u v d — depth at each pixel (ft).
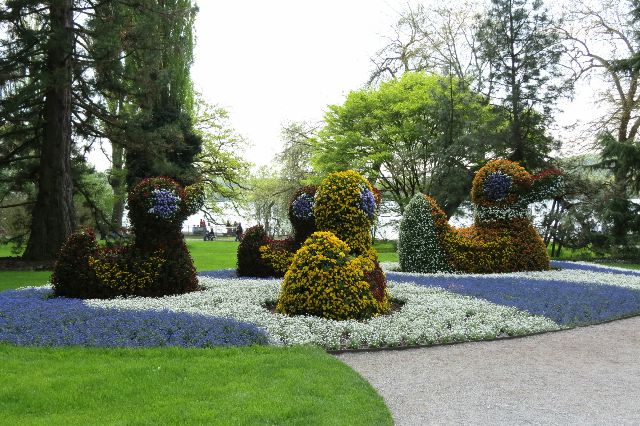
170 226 37.27
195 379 18.58
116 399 16.75
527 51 98.99
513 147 98.99
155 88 73.61
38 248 68.13
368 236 34.63
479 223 54.03
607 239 87.20
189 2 99.25
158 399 16.72
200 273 50.55
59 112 69.31
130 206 37.45
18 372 19.31
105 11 71.15
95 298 35.37
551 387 19.60
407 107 102.58
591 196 90.43
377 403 17.03
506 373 21.27
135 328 24.88
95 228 81.15
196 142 106.11
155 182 37.65
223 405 16.05
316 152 122.72
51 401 16.44
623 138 104.37
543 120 101.40
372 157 103.09
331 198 33.81
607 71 100.94
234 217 162.61
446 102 98.12
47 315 27.53
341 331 26.27
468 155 95.96
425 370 21.56
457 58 115.24
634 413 17.06
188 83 107.04
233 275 48.91
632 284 44.73
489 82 103.30
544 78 98.99
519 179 51.80
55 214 68.85
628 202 86.43
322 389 17.71
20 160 73.97
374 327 26.89
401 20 121.08
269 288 37.58
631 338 27.55
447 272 50.49
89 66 67.77
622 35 104.06
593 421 16.38
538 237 53.67
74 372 19.27
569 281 44.65
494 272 50.88
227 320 26.58
